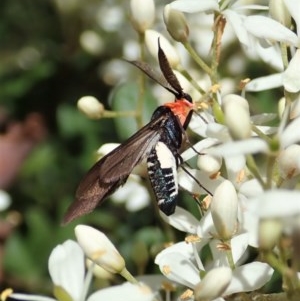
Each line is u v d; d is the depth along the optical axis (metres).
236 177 0.13
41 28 0.21
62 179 0.20
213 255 0.13
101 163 0.13
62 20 0.21
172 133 0.13
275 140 0.12
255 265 0.13
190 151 0.13
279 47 0.15
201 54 0.19
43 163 0.20
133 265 0.17
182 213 0.14
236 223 0.13
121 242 0.18
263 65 0.18
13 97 0.21
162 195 0.13
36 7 0.21
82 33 0.21
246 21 0.13
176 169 0.13
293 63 0.13
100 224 0.18
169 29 0.14
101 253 0.13
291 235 0.11
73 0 0.21
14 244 0.18
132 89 0.17
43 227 0.18
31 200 0.20
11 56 0.21
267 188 0.12
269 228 0.11
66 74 0.21
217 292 0.12
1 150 0.20
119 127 0.17
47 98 0.21
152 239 0.17
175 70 0.14
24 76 0.21
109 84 0.20
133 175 0.15
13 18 0.21
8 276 0.18
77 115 0.20
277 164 0.13
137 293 0.13
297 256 0.11
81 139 0.20
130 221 0.18
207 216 0.13
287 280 0.12
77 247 0.14
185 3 0.14
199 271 0.13
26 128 0.21
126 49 0.20
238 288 0.12
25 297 0.13
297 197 0.11
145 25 0.15
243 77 0.18
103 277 0.15
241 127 0.12
